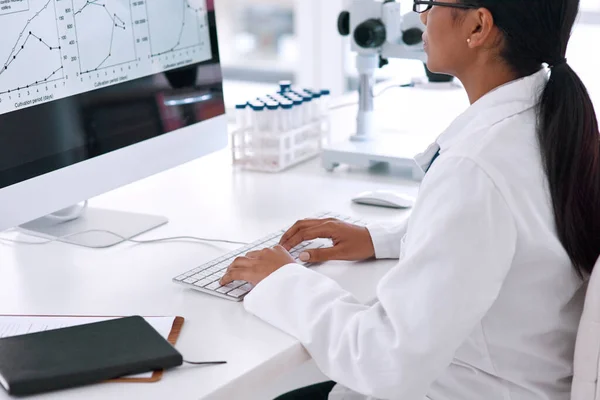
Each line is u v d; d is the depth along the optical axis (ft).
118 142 4.66
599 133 3.43
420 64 7.90
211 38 5.27
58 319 3.58
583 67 8.51
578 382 3.43
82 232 4.80
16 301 3.87
